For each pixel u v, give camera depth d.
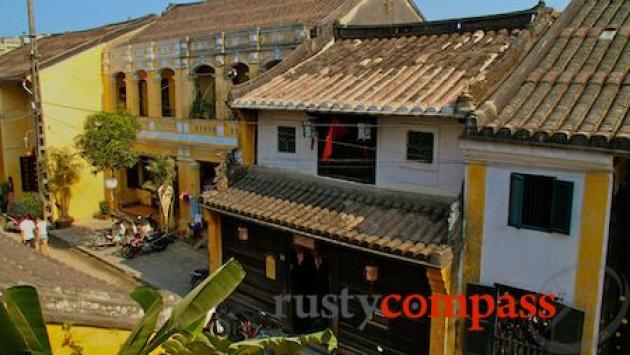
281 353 5.88
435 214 11.05
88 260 20.73
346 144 12.95
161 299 4.83
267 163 14.79
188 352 5.12
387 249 10.34
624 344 10.30
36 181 27.00
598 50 10.84
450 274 10.07
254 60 18.81
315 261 12.41
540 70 10.80
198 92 22.02
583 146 8.55
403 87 12.10
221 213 14.08
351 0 18.48
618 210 9.65
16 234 23.45
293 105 12.67
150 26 27.45
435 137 11.41
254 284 14.30
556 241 9.23
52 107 25.34
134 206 26.84
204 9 26.47
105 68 26.34
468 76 11.59
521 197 9.47
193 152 21.92
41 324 4.22
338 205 12.35
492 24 13.27
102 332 6.11
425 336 10.79
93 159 21.91
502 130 9.37
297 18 19.77
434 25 14.27
